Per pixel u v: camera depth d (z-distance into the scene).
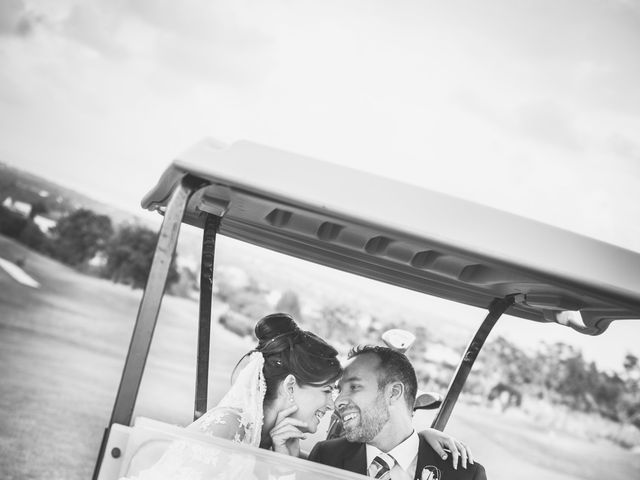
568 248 2.00
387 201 1.95
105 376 10.06
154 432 1.91
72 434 9.45
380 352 3.11
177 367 9.84
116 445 1.86
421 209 1.97
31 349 9.83
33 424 9.35
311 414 2.98
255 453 2.00
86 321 10.20
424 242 1.95
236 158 1.93
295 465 2.02
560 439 11.09
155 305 1.86
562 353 11.14
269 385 2.95
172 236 1.89
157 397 9.52
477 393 10.90
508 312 3.15
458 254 1.97
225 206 2.37
